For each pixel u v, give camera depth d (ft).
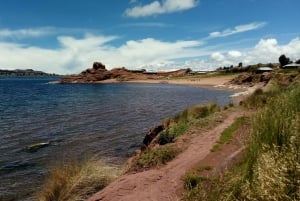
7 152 64.03
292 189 13.25
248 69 517.96
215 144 37.19
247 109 64.13
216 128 48.34
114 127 93.09
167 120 63.46
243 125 44.65
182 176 26.71
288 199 12.82
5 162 56.34
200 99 195.83
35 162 56.13
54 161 56.49
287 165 14.24
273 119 18.31
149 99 203.51
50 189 30.40
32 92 318.65
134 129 89.10
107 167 34.40
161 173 28.86
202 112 70.64
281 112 19.38
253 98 73.26
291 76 160.45
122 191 25.75
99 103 179.22
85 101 195.72
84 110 141.69
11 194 40.96
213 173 24.16
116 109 143.54
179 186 24.76
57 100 208.95
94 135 80.79
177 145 39.47
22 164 54.90
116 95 252.83
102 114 125.59
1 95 271.28
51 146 68.85
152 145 48.29
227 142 37.17
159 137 48.52
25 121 108.88
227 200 15.80
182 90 310.04
